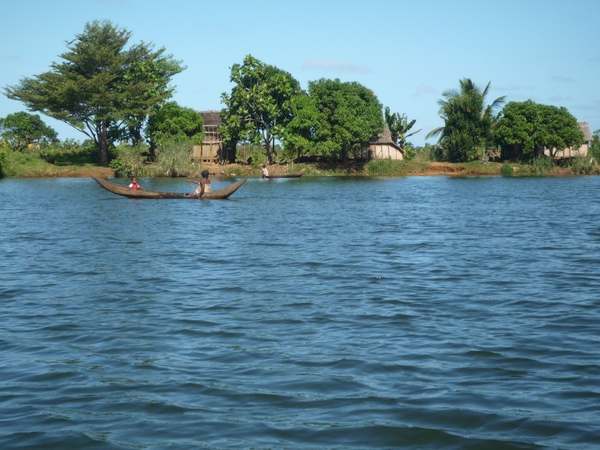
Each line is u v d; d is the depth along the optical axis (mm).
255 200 37594
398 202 36812
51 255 17969
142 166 66000
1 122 76812
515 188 49312
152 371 8562
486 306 12016
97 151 75000
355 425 6906
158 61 71938
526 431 6742
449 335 10133
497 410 7234
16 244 20078
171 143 66188
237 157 76125
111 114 66812
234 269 15836
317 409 7312
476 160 75500
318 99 67250
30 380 8266
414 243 20328
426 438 6637
